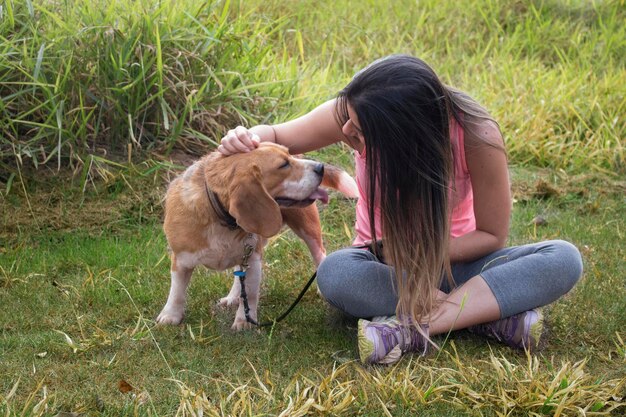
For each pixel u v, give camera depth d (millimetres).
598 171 5727
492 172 3119
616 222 4898
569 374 2953
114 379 3006
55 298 3752
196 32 5516
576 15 8023
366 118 2889
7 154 4820
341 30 7422
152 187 4887
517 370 3066
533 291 3189
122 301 3730
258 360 3162
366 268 3248
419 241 3049
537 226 4844
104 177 4809
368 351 3096
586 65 7062
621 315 3582
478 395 2840
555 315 3564
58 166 4844
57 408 2783
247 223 3096
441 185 2961
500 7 8023
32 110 4711
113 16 5168
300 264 4227
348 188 3676
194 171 3324
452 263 3393
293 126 3520
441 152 2924
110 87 5016
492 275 3211
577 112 6211
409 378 2945
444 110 2902
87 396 2869
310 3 7793
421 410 2811
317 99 5914
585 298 3742
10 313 3578
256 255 3408
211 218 3227
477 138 3076
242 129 3279
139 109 5141
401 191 2979
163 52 5227
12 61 4832
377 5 7938
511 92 6453
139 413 2754
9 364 3104
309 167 3238
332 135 3475
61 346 3250
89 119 5051
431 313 3195
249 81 5625
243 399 2734
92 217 4613
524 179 5551
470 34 7730
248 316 3418
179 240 3295
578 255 3285
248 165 3127
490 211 3186
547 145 5879
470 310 3188
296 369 3111
